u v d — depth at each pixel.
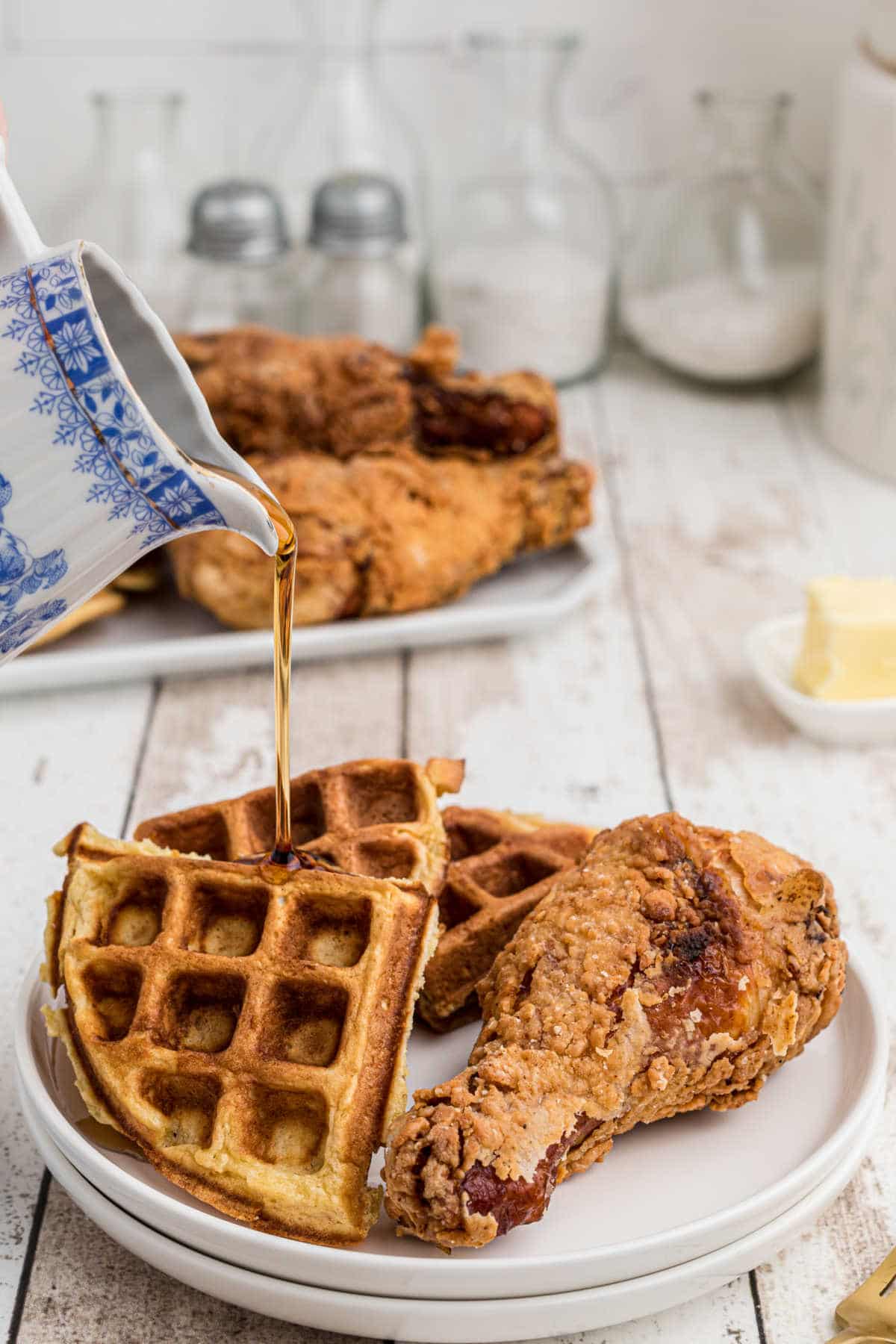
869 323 1.02
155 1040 0.64
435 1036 0.68
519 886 0.72
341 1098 0.62
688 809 0.81
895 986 0.73
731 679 0.89
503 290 1.10
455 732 0.85
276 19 1.11
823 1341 0.62
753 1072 0.64
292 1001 0.64
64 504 0.61
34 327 0.60
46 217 1.13
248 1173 0.62
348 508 0.87
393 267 1.11
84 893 0.66
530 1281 0.60
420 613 0.89
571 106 1.16
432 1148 0.61
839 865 0.78
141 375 0.62
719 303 1.11
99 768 0.83
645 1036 0.63
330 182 1.09
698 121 1.14
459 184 1.14
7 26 1.10
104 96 1.07
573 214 1.12
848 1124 0.64
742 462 1.06
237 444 0.91
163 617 0.89
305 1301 0.61
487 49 1.09
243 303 1.12
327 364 0.90
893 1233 0.65
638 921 0.64
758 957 0.64
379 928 0.64
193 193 1.15
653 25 1.14
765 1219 0.62
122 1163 0.63
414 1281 0.60
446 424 0.90
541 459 0.92
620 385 1.15
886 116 0.97
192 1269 0.61
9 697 0.87
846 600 0.85
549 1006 0.63
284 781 0.68
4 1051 0.70
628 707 0.87
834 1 1.13
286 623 0.68
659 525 1.00
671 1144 0.65
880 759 0.84
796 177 1.11
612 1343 0.62
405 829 0.69
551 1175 0.62
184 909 0.65
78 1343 0.62
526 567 0.93
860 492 1.03
